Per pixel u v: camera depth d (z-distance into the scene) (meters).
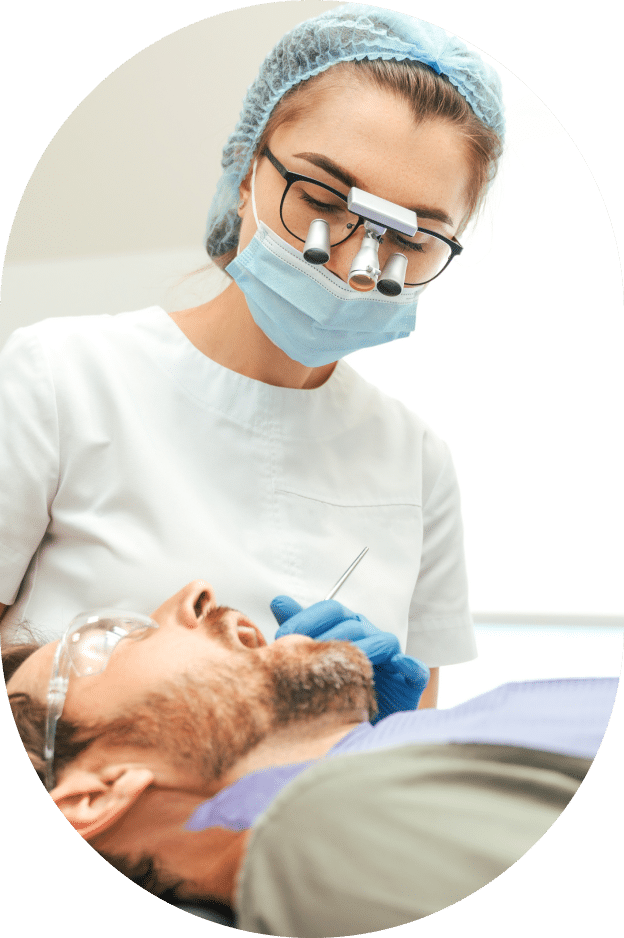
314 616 1.70
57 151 1.86
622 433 1.96
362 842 1.65
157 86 1.88
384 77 1.63
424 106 1.62
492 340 1.98
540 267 1.96
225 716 1.62
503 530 1.96
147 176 1.88
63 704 1.61
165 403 1.77
